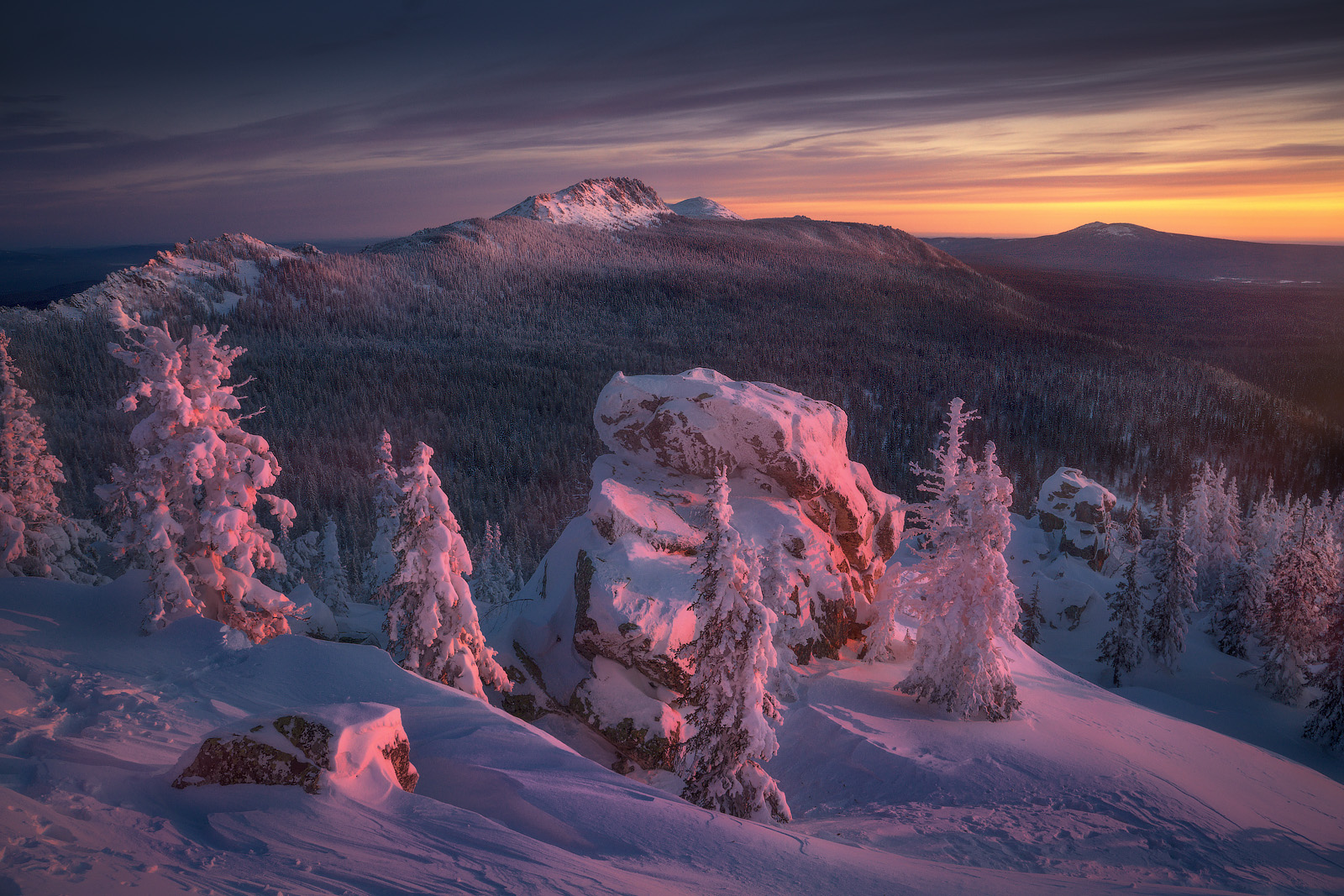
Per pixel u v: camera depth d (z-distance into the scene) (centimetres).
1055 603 7175
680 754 1903
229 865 819
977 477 2778
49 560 3105
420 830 1034
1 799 839
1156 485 15462
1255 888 1755
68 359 18462
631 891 956
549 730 2586
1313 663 5288
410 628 2306
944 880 1365
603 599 2586
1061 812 2105
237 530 2309
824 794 2336
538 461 14862
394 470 4494
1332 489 15938
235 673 1839
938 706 2856
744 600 1809
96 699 1521
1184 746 2911
